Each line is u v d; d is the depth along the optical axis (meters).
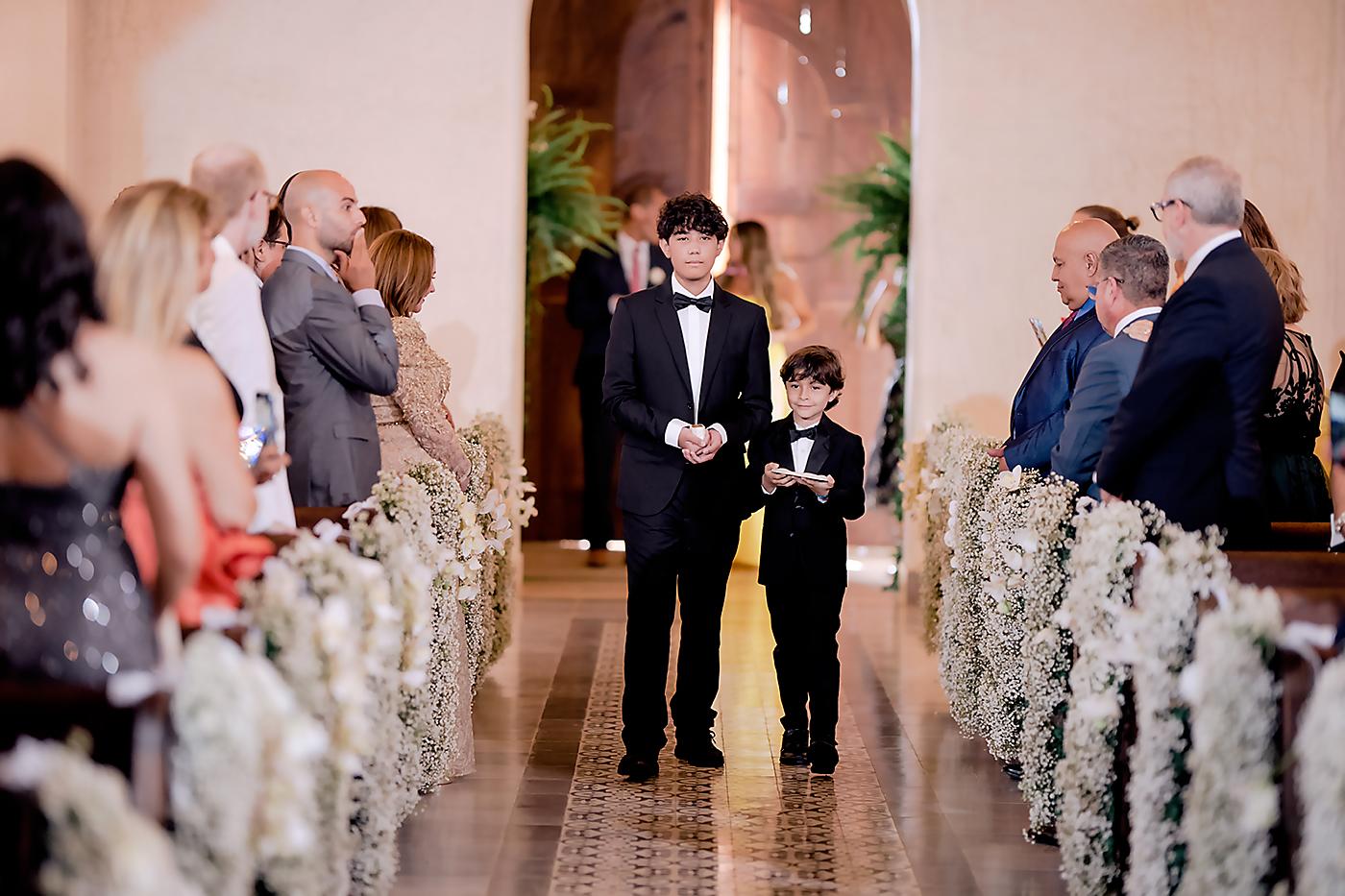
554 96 11.16
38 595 2.51
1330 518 4.95
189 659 2.31
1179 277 4.68
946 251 8.68
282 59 8.52
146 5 8.44
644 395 4.81
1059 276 5.37
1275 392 5.01
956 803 4.71
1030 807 4.39
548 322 11.20
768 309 10.52
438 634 4.57
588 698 6.19
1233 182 3.91
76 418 2.53
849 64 11.16
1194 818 2.74
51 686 2.29
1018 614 4.65
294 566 3.11
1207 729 2.72
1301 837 2.65
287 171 8.54
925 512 6.93
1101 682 3.50
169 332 2.83
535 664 6.89
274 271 5.14
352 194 4.64
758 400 4.86
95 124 8.44
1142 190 8.62
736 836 4.32
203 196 2.97
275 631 2.77
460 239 8.59
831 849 4.21
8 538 2.52
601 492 10.03
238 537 3.30
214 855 2.27
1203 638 2.76
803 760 5.11
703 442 4.61
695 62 11.17
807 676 5.08
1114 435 3.93
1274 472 5.02
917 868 4.05
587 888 3.85
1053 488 4.32
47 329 2.47
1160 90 8.62
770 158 11.23
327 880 2.96
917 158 8.70
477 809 4.56
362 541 3.70
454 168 8.58
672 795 4.74
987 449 5.73
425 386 5.26
